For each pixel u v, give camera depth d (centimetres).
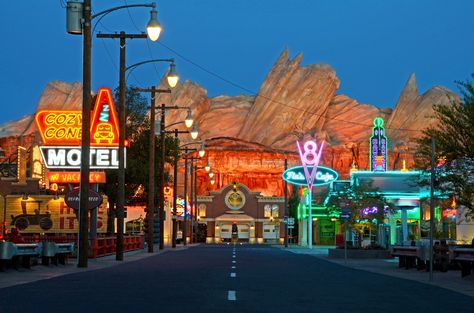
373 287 2300
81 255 3297
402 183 7519
